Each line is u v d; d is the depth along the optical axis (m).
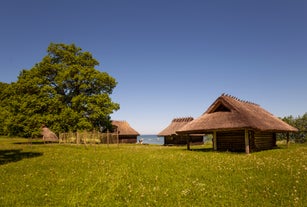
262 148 32.19
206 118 29.52
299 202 8.41
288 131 33.19
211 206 8.38
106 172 14.16
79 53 52.41
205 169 14.69
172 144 56.25
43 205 8.61
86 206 8.55
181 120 57.69
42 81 46.19
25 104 42.69
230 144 30.44
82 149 30.77
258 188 10.32
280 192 9.66
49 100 44.66
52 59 50.12
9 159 20.45
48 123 43.69
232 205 8.40
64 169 15.24
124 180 12.05
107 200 9.09
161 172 13.98
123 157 21.52
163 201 8.91
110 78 51.56
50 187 10.84
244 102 33.66
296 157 20.77
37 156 22.59
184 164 16.80
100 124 50.28
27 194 9.80
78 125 44.16
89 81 49.06
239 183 11.22
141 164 16.97
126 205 8.59
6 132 45.16
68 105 49.59
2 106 51.88
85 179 12.25
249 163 17.12
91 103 47.16
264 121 29.02
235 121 26.30
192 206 8.38
